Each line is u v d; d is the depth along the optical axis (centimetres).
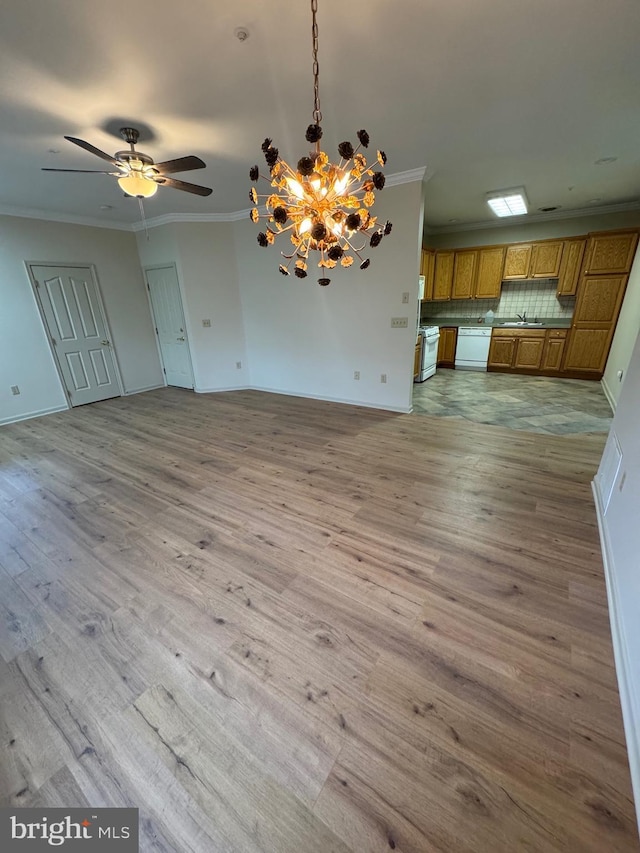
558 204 510
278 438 378
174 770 114
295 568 197
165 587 187
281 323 517
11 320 450
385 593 178
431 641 153
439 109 243
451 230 651
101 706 133
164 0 150
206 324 545
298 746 119
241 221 500
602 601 170
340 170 179
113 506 263
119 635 161
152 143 281
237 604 175
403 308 411
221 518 244
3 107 226
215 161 320
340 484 281
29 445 382
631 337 432
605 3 157
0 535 233
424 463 311
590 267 545
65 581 194
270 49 181
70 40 172
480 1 155
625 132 280
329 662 146
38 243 461
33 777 113
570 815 101
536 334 609
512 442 350
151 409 498
